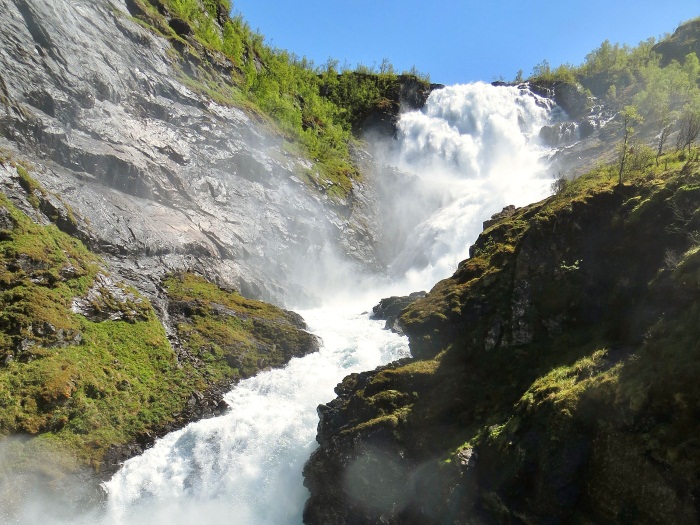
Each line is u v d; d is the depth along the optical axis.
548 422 15.72
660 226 19.03
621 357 16.53
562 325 20.36
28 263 28.20
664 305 16.64
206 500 23.80
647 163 26.25
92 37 47.16
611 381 14.85
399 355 28.72
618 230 20.44
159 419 26.70
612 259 20.16
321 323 39.09
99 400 25.64
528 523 15.00
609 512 13.84
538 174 70.94
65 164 37.94
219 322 34.44
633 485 13.40
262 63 91.12
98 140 41.38
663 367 13.78
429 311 25.44
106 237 35.66
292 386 29.08
